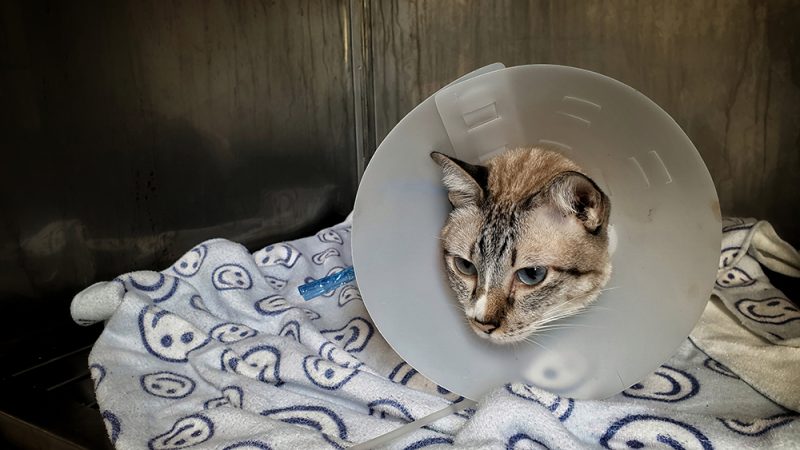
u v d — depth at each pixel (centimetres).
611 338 31
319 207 59
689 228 29
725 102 47
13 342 36
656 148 29
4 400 32
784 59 44
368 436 28
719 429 26
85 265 40
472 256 33
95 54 38
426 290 33
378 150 29
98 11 38
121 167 41
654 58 48
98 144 39
